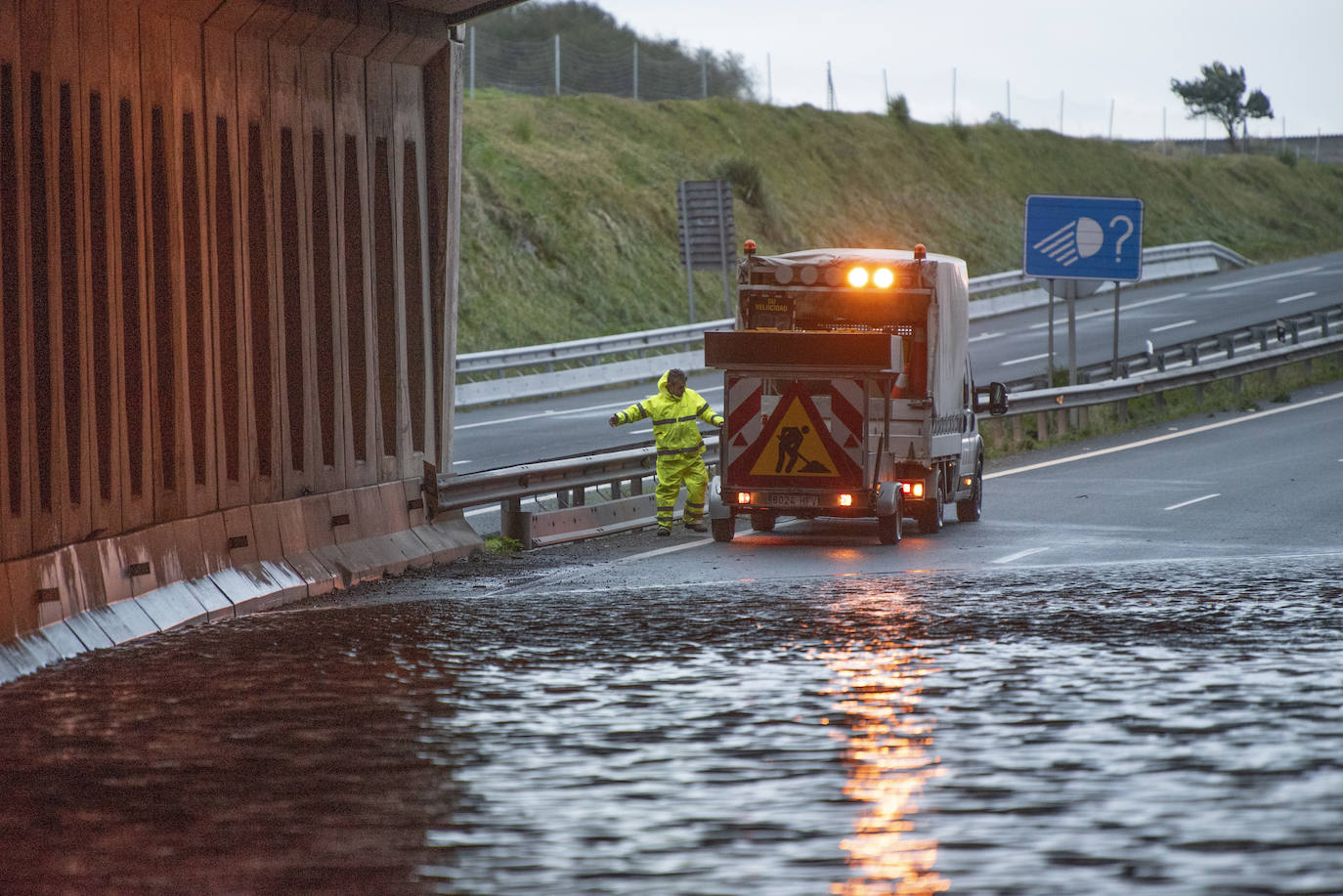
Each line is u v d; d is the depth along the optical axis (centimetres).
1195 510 5406
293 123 3981
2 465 2845
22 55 2930
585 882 1611
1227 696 2452
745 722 2323
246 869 1664
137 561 3266
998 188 19725
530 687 2600
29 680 2695
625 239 14025
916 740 2195
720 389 10188
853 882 1597
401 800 1925
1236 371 9475
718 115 17388
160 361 3488
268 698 2531
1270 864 1636
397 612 3491
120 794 1962
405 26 4328
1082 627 3116
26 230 2941
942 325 5131
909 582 3894
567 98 16150
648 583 3981
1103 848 1695
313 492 4069
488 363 9806
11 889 1605
